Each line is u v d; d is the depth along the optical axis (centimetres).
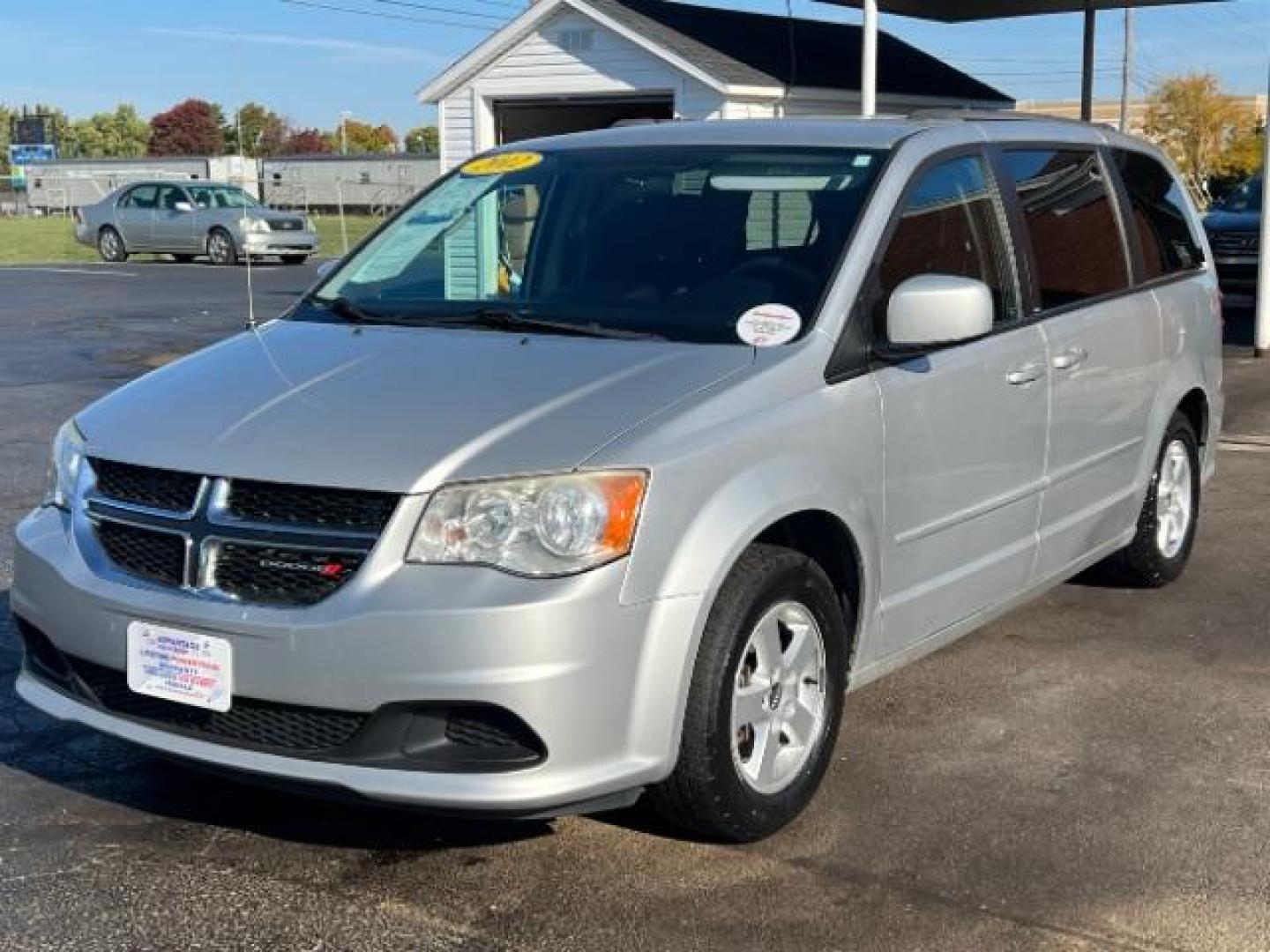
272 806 423
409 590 338
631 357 402
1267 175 1385
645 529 349
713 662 366
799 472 388
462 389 385
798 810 405
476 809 340
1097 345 541
